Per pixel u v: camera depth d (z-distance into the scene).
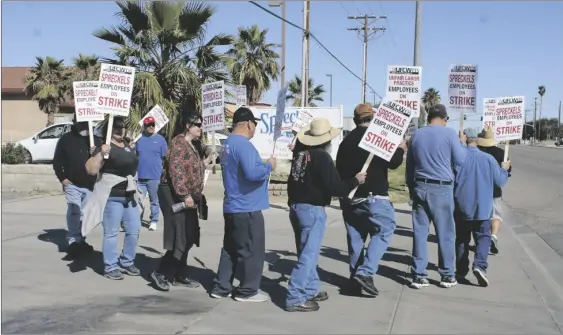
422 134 5.95
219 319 4.95
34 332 4.54
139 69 15.81
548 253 8.55
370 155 5.45
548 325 5.04
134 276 6.41
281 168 17.81
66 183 7.07
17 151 16.36
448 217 5.98
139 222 6.50
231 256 5.56
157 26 15.55
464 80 7.41
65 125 19.94
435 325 4.96
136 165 6.36
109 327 4.68
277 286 6.12
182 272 5.96
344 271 6.89
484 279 6.16
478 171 6.12
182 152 5.57
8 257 7.22
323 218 5.28
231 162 5.22
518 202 15.34
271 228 9.96
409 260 7.50
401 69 6.94
